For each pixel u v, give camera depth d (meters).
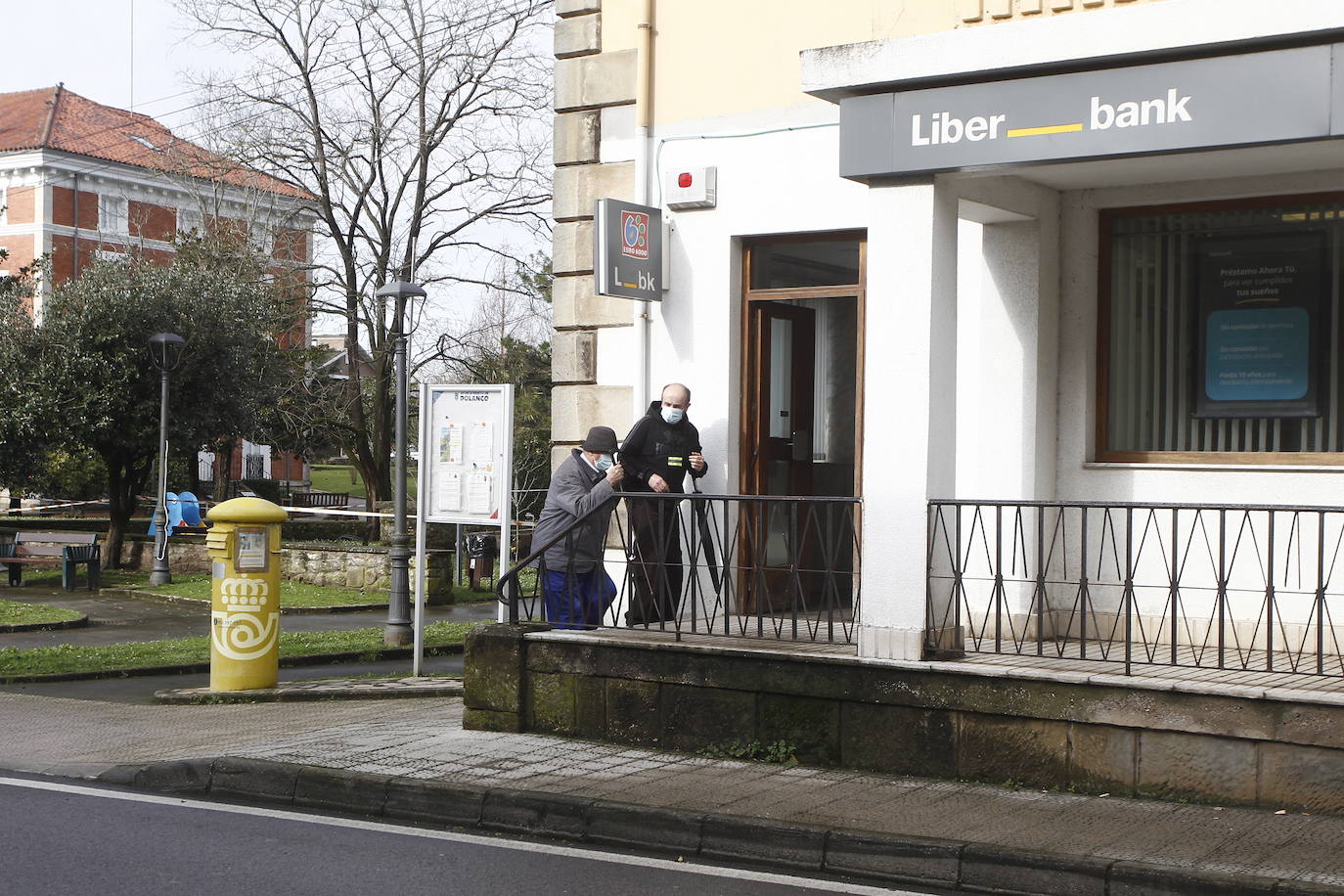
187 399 27.84
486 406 12.35
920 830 6.72
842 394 10.65
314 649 15.69
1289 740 6.99
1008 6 9.40
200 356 27.62
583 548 9.71
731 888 6.34
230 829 7.44
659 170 10.89
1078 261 9.45
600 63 11.21
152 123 56.75
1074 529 9.41
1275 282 9.03
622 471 9.82
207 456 52.50
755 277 10.80
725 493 10.55
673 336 10.83
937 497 8.23
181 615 20.17
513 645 9.32
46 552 27.23
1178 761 7.29
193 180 34.78
